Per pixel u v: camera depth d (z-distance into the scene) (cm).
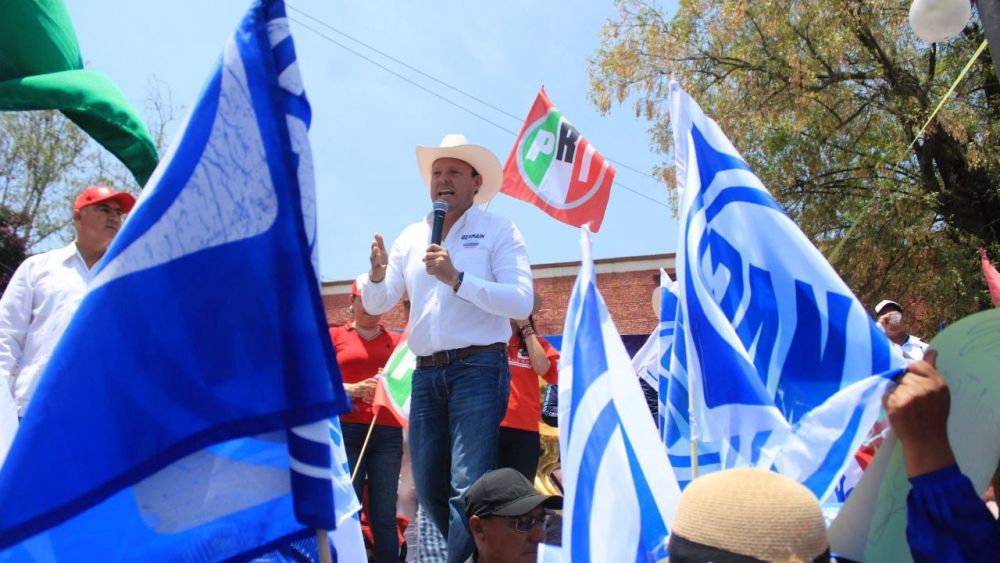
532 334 608
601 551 243
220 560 231
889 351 278
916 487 221
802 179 1656
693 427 287
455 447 448
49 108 338
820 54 1628
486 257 473
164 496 229
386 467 598
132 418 216
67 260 495
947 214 1614
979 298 1520
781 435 266
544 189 747
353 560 314
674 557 201
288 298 232
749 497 195
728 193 311
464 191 495
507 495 402
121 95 350
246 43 242
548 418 786
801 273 295
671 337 531
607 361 267
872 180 1598
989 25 515
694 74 1738
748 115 1661
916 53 1627
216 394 225
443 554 631
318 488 225
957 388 250
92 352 215
